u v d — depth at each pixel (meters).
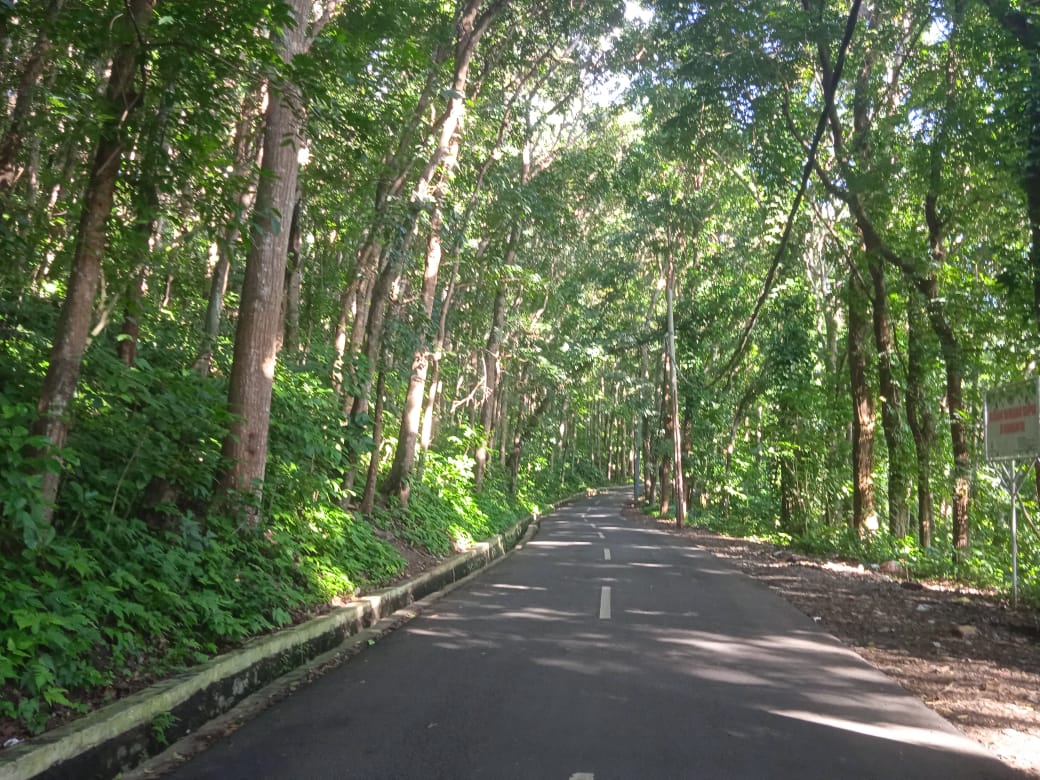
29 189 8.47
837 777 4.51
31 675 4.51
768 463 30.33
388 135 12.21
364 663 7.23
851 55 16.08
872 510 19.19
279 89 6.49
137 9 5.56
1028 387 10.03
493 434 36.50
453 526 17.56
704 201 26.94
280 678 6.70
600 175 24.64
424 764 4.66
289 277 13.59
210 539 7.55
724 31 15.54
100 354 7.42
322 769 4.59
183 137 6.24
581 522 33.34
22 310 7.72
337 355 13.85
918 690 6.49
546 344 35.00
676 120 17.56
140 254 6.95
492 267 23.72
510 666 7.10
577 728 5.33
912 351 17.89
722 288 30.69
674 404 30.30
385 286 14.14
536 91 22.53
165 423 7.38
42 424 5.36
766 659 7.44
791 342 26.28
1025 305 11.73
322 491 11.09
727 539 24.25
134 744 4.70
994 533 20.56
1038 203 10.50
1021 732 5.41
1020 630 9.04
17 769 3.80
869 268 17.97
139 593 6.21
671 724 5.43
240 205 6.66
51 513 5.61
